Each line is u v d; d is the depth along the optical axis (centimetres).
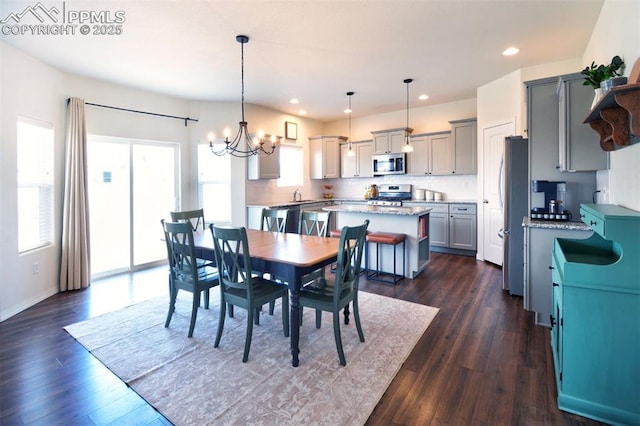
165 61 370
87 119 414
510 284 354
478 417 172
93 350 244
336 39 324
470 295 358
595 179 307
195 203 544
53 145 371
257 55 360
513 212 349
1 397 191
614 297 164
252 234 338
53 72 371
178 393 194
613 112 197
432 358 231
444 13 279
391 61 387
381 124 683
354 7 266
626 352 163
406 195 651
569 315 173
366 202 683
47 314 313
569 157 285
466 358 230
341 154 720
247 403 184
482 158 501
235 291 245
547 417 171
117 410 180
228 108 560
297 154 702
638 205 193
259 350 243
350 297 245
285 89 494
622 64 222
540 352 236
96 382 205
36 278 346
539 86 320
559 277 190
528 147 328
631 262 160
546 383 200
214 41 322
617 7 239
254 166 566
